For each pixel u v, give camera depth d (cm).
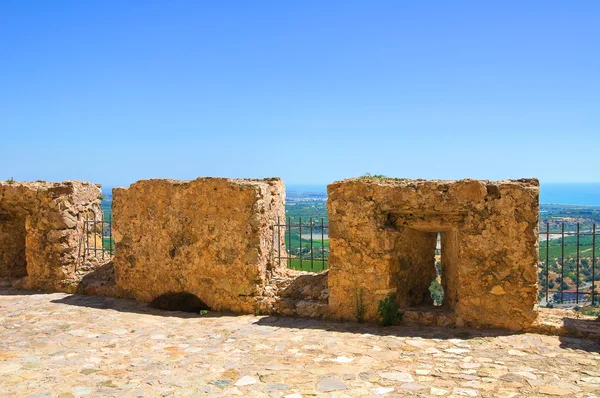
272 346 811
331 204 972
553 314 909
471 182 884
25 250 1449
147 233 1154
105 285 1230
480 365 701
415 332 876
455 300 928
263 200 1064
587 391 600
